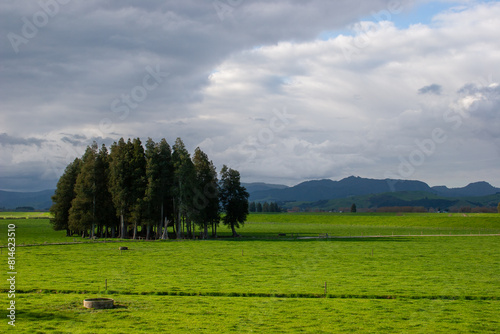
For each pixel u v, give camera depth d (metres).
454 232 145.38
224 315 31.95
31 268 53.91
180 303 35.59
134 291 39.94
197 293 39.62
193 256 69.31
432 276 49.59
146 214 105.62
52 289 40.44
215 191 119.81
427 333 28.22
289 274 50.41
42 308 33.16
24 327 28.25
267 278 47.53
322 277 48.47
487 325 30.08
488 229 160.38
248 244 95.31
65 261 61.34
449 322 30.77
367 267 56.88
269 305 35.28
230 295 39.41
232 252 76.38
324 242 101.44
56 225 127.62
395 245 92.75
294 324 29.83
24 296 37.66
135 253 73.56
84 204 111.38
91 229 122.19
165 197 115.56
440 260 65.12
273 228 184.00
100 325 28.89
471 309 34.62
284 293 39.72
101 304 33.47
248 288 41.78
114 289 40.78
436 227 180.62
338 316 32.06
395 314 32.81
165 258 66.25
